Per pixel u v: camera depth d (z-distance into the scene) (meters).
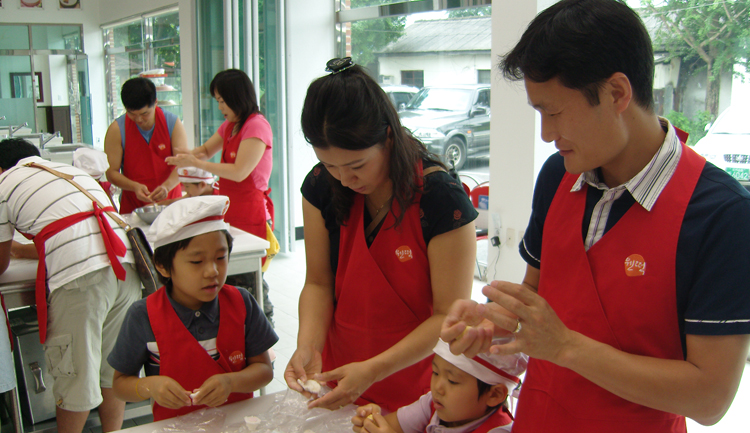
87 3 10.35
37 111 10.55
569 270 1.01
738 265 0.81
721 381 0.82
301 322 1.43
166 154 3.55
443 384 1.24
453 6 4.62
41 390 2.43
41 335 2.09
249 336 1.53
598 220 0.98
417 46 5.05
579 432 0.99
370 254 1.36
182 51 7.19
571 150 0.87
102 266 2.10
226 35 5.29
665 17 3.37
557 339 0.85
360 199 1.38
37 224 2.09
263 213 3.31
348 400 1.20
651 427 0.95
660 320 0.90
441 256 1.33
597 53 0.78
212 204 1.38
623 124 0.85
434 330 1.31
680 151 0.91
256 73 5.34
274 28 5.25
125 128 3.49
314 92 1.14
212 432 1.26
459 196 1.32
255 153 3.18
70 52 10.32
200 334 1.45
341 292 1.43
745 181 3.15
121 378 1.43
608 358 0.85
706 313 0.83
